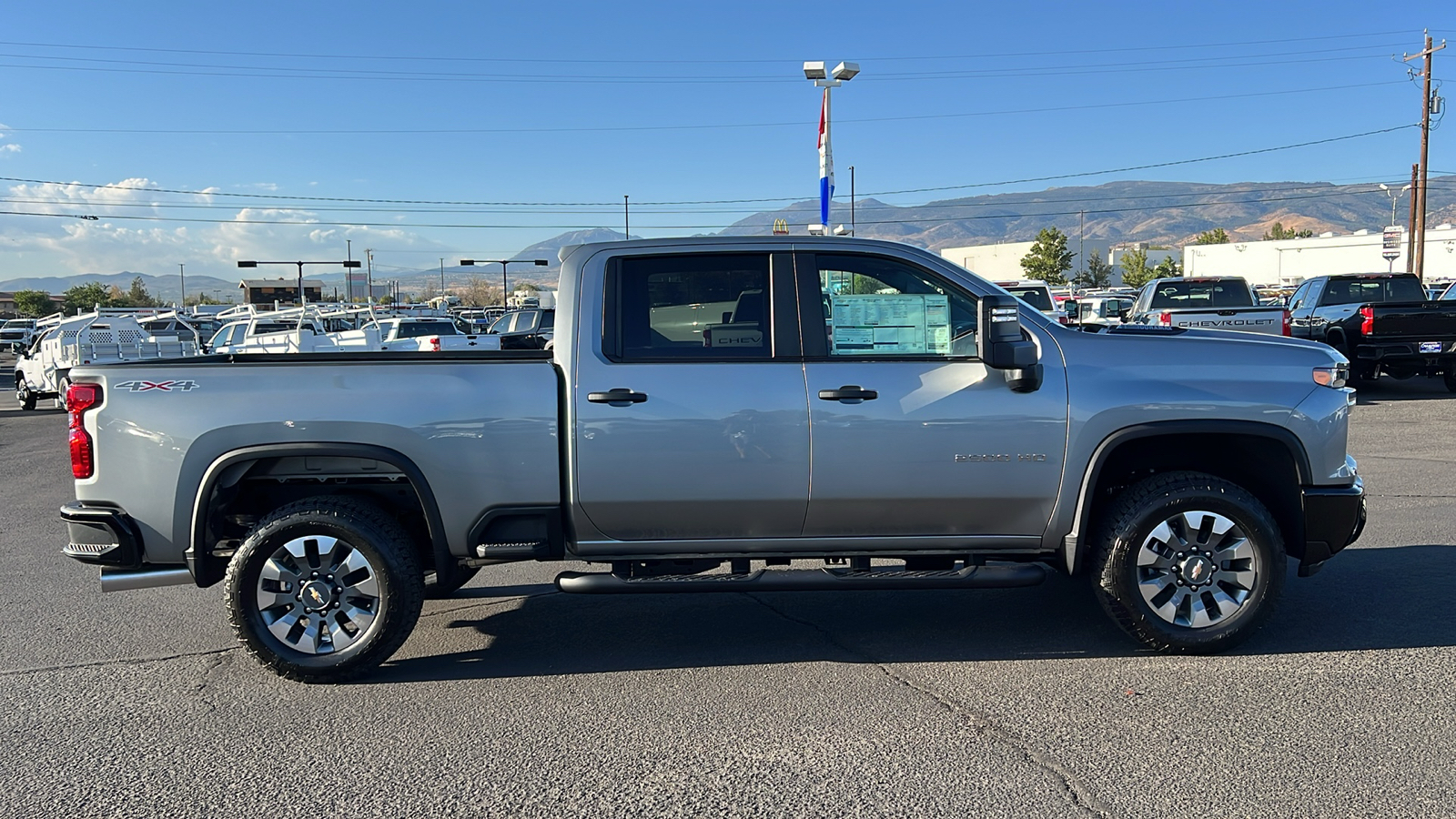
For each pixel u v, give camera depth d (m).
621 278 4.67
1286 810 3.21
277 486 4.98
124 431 4.51
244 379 4.55
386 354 5.18
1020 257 97.44
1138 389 4.56
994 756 3.66
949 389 4.55
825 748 3.77
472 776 3.60
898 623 5.33
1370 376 15.49
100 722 4.18
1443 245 65.00
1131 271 94.62
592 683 4.53
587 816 3.29
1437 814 3.16
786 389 4.54
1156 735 3.81
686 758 3.72
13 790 3.57
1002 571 4.64
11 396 26.77
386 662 4.89
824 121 19.88
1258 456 4.90
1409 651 4.68
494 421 4.54
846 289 4.67
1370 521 7.42
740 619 5.49
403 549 4.57
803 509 4.60
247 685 4.59
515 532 4.66
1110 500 4.99
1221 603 4.62
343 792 3.51
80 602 6.07
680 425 4.52
